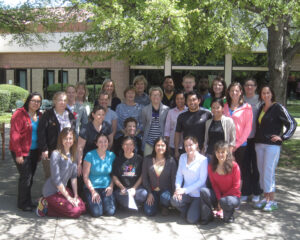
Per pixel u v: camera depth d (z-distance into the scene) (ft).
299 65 53.06
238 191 14.53
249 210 15.87
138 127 18.34
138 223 14.23
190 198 14.82
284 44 25.45
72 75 61.21
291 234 13.21
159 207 16.19
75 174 15.29
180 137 16.99
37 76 63.62
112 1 16.79
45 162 16.28
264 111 16.19
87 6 17.25
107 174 15.71
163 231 13.44
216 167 14.42
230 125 15.34
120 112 18.92
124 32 16.66
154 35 17.33
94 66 59.47
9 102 56.65
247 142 17.04
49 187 14.70
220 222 14.42
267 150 15.66
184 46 20.39
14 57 64.18
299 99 54.13
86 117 18.43
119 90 58.13
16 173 21.75
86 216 14.89
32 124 15.53
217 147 14.20
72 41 23.71
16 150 14.74
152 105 18.04
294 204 16.69
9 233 12.91
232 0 18.07
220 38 19.56
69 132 14.74
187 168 15.03
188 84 19.38
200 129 16.06
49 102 58.85
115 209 15.29
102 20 16.74
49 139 15.64
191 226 13.98
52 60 61.98
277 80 24.36
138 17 17.48
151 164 15.40
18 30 28.81
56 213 14.67
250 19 21.71
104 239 12.61
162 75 56.59
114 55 24.20
